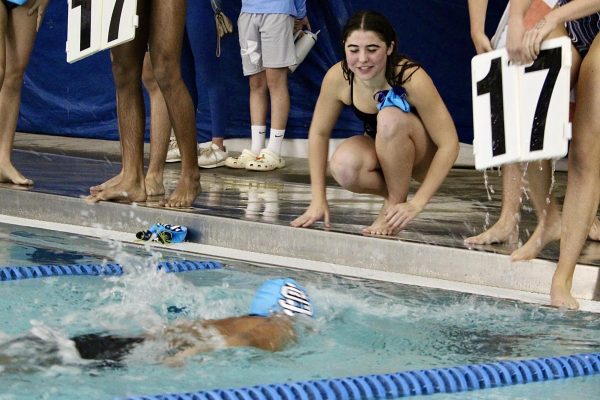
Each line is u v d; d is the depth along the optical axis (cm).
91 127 1379
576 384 435
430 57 1153
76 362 432
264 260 696
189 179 816
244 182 1011
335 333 498
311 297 572
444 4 1136
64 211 835
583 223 566
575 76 580
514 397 416
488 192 967
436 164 672
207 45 1138
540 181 620
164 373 424
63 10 1355
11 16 880
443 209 846
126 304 539
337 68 676
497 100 537
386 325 518
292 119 1221
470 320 535
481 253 640
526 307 568
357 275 650
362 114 688
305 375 434
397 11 1151
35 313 514
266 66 1115
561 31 576
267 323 486
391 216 668
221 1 1172
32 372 418
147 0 781
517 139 528
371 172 693
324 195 720
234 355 451
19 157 1154
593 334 512
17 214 868
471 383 428
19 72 898
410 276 656
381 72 654
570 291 578
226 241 748
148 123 1300
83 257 683
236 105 1245
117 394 398
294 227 714
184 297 562
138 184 833
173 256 700
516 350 481
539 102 520
